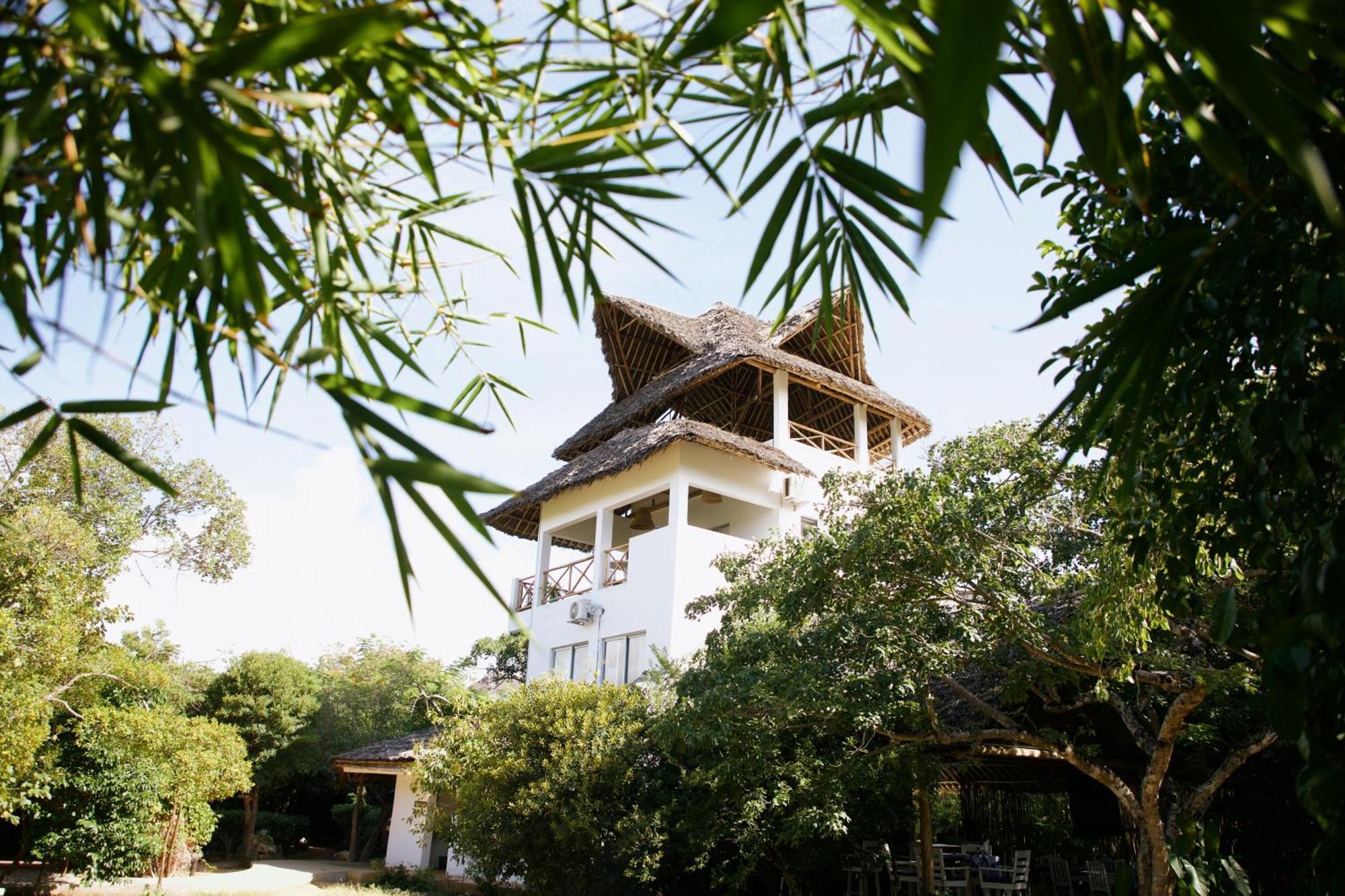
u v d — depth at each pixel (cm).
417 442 134
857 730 829
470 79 157
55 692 1114
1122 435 241
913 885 1174
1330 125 214
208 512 2114
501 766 1120
